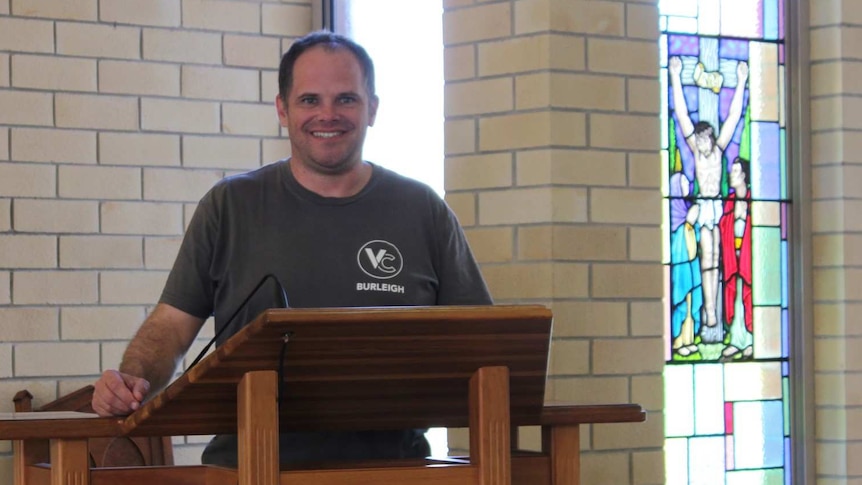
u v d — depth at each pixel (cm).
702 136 400
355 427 182
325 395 172
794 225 408
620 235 355
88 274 386
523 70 351
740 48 407
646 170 360
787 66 409
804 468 404
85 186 387
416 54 391
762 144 407
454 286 238
